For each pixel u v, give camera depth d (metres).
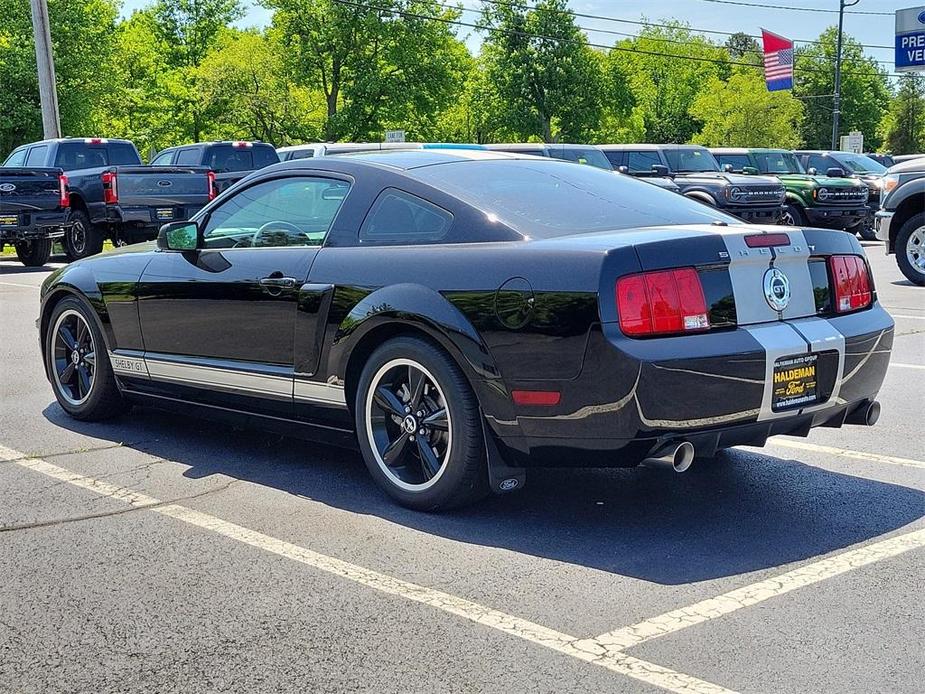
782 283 4.25
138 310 5.70
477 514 4.50
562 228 4.40
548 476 5.09
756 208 18.77
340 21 54.62
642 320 3.91
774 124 58.38
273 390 5.02
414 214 4.63
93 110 46.34
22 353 8.80
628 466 4.04
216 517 4.50
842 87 88.44
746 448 5.62
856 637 3.23
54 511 4.60
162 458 5.47
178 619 3.44
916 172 12.98
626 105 71.44
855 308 4.58
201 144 21.22
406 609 3.49
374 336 4.62
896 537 4.16
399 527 4.34
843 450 5.55
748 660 3.07
